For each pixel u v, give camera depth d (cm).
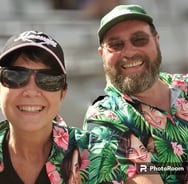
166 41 928
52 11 948
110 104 299
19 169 233
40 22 909
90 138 257
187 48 923
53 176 234
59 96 233
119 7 313
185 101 309
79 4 987
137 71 307
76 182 242
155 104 309
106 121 288
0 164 233
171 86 316
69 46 891
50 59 225
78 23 920
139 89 303
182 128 297
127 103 297
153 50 311
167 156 289
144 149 286
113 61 311
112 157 279
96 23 924
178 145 292
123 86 303
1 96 228
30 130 226
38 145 233
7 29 880
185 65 893
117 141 283
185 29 937
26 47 222
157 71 311
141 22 309
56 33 908
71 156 241
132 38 308
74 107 764
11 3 944
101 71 830
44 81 225
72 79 821
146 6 991
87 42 902
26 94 224
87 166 248
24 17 930
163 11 994
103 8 967
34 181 234
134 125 290
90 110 302
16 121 227
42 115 228
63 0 988
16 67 224
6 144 235
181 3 1004
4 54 223
